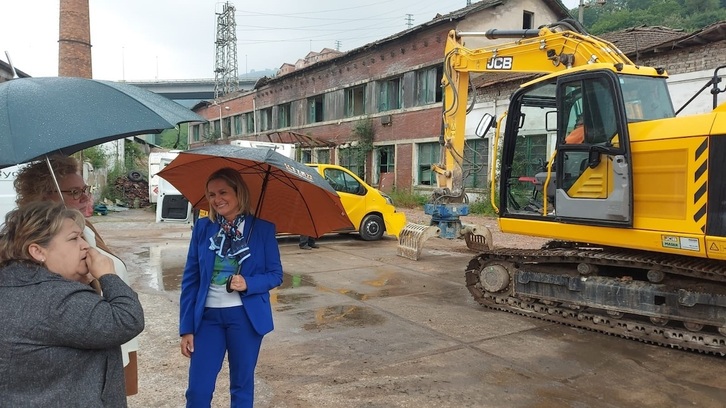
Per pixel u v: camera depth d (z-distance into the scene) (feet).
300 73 98.63
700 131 14.67
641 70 17.89
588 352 16.06
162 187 40.70
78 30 52.75
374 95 79.51
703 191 14.61
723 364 15.16
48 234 5.72
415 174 72.13
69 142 5.90
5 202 18.44
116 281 6.09
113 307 5.80
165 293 23.15
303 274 27.68
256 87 114.93
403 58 73.72
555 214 18.48
